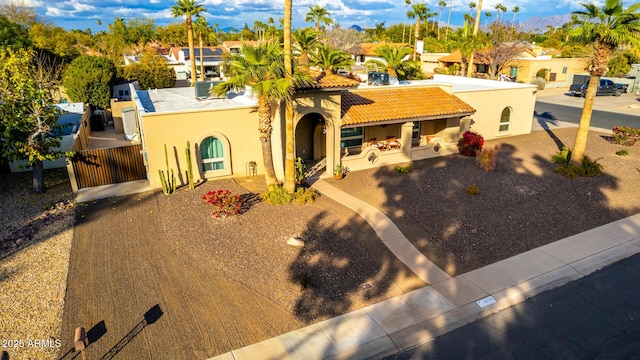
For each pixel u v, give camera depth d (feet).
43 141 61.93
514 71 192.85
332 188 63.31
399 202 58.44
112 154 65.57
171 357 31.22
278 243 46.96
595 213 57.00
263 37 55.93
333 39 233.96
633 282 41.86
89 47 313.94
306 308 36.99
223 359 31.12
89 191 63.41
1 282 40.37
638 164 74.84
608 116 122.21
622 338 34.14
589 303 38.70
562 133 99.66
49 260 44.21
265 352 31.89
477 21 135.33
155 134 60.59
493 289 40.42
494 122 92.32
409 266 44.16
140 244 47.16
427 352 32.63
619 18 62.39
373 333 34.24
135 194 61.41
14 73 59.82
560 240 50.01
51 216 54.85
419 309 37.35
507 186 64.18
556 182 66.33
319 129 76.18
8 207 58.54
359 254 45.78
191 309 36.50
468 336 34.40
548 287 41.04
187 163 60.90
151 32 317.83
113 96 139.23
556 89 185.37
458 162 75.00
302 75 54.19
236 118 64.69
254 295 38.50
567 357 32.17
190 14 146.20
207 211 54.19
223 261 43.52
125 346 32.27
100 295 38.40
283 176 65.00
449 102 79.56
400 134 83.35
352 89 70.08
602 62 65.16
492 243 48.88
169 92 91.50
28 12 220.43
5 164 74.18
